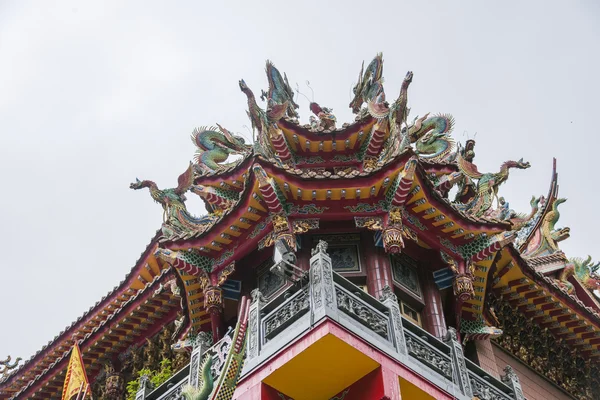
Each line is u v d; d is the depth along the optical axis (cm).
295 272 1788
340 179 1925
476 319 2130
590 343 2494
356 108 2434
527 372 2380
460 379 1717
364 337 1589
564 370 2523
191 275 2062
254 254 2075
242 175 2270
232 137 2417
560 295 2358
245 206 1962
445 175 2291
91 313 2770
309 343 1552
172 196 2222
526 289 2327
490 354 2208
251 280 2083
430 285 2039
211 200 2317
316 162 2306
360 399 1584
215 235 2012
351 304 1644
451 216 1992
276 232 1914
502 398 1802
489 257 2061
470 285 1994
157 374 2425
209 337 2120
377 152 2261
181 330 2223
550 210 2845
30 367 2859
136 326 2564
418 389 1608
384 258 1958
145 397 1891
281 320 1683
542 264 2656
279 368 1590
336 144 2286
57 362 2619
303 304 1656
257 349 1673
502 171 2231
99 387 2662
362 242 2006
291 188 1928
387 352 1608
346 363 1578
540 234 2816
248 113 2211
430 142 2348
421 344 1717
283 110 2244
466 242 2045
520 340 2425
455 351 1770
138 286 2773
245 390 1630
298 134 2267
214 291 2017
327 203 1961
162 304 2497
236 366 1659
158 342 2589
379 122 2209
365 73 2425
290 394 1653
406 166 1892
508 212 2289
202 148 2397
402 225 1938
